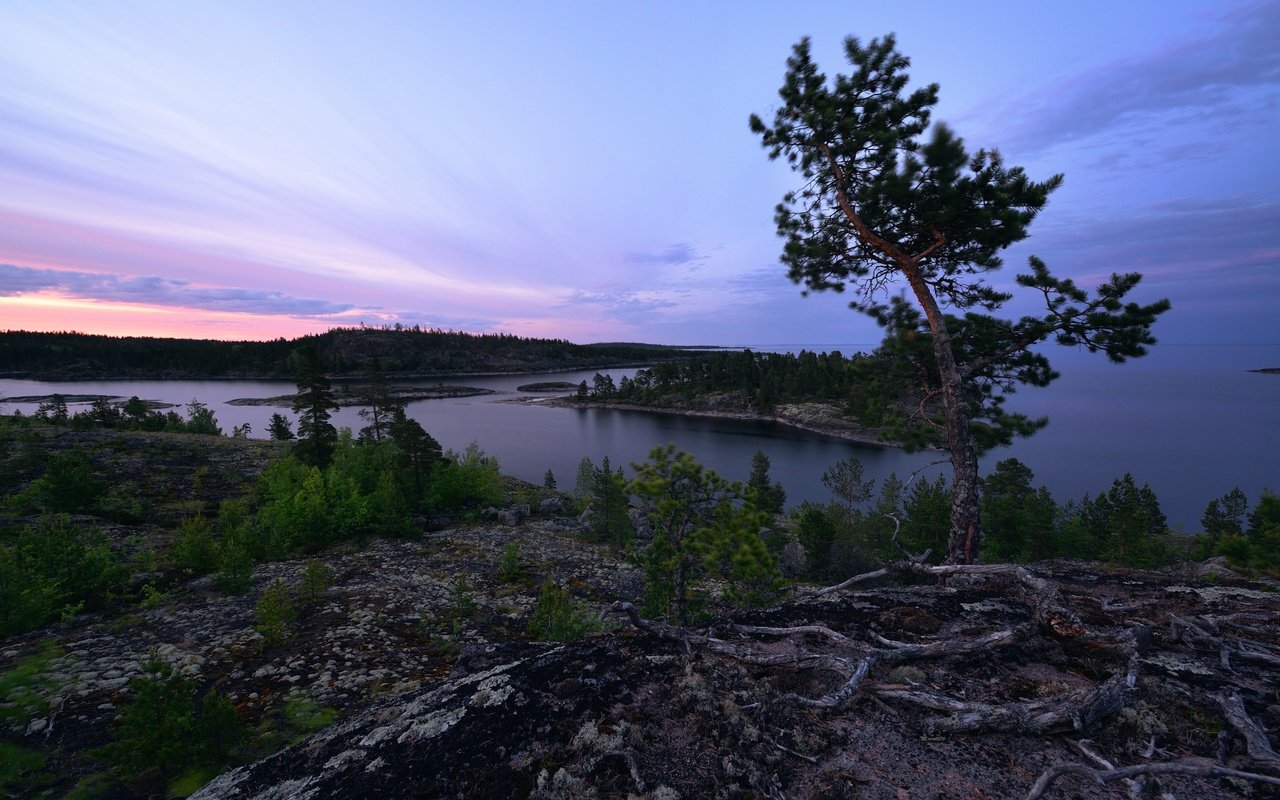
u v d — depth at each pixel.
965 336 12.98
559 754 3.80
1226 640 5.00
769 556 11.71
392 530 32.66
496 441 142.25
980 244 12.15
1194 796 3.15
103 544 21.36
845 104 12.34
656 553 12.85
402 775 3.73
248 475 44.81
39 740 8.93
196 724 7.96
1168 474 121.00
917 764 3.60
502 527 39.16
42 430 57.44
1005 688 4.45
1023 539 51.09
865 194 11.22
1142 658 4.85
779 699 4.27
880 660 4.86
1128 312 11.02
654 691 4.61
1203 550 44.88
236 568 19.12
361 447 43.97
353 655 13.89
